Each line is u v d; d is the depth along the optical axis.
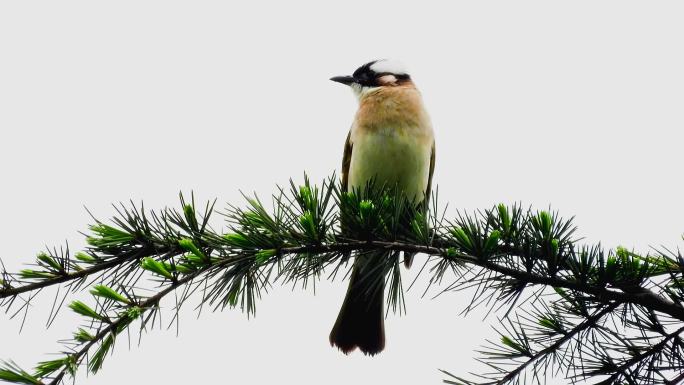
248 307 6.23
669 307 6.05
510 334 6.32
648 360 6.09
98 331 5.34
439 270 6.39
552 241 5.97
